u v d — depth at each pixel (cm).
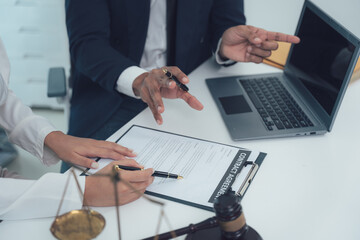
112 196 81
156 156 96
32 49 232
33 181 86
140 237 76
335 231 77
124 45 146
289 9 168
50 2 219
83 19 136
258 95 118
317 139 101
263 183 88
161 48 149
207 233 73
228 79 128
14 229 79
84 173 92
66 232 65
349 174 90
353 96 119
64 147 98
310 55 112
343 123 108
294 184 88
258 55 127
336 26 100
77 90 147
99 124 134
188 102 108
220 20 149
